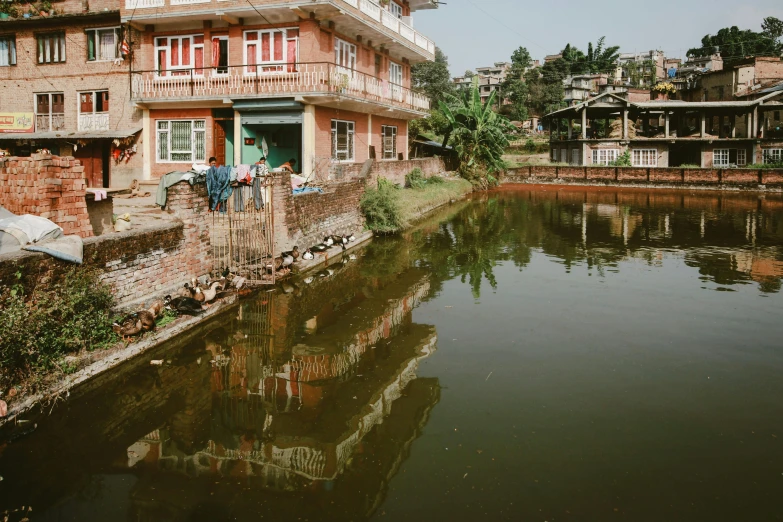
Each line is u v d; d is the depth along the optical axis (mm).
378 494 5801
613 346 9867
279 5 20781
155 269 10258
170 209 11055
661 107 43781
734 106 43094
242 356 9438
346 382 8531
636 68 86250
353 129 25656
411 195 27266
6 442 6613
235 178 12578
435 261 16984
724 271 15328
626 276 14891
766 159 43000
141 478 6086
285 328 10758
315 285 13875
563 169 44031
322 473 6180
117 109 24297
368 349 9812
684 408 7621
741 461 6387
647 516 5453
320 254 16328
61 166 9883
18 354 7223
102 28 24266
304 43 21609
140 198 18734
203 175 11797
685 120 52250
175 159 23688
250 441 6871
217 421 7324
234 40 22234
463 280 14641
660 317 11414
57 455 6453
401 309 12125
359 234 20500
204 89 22328
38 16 24734
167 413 7492
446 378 8609
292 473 6207
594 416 7414
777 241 19594
